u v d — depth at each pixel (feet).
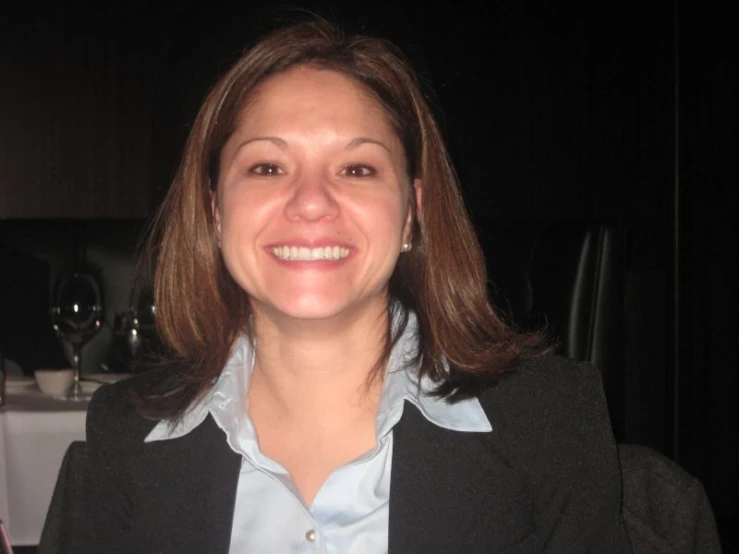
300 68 3.93
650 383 14.01
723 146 14.43
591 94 15.51
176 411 4.14
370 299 3.97
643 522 3.96
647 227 15.49
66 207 15.37
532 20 15.51
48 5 15.14
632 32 15.42
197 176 4.13
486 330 4.26
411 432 4.03
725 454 14.61
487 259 10.94
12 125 15.15
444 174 4.14
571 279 10.22
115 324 8.72
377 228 3.81
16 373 9.15
